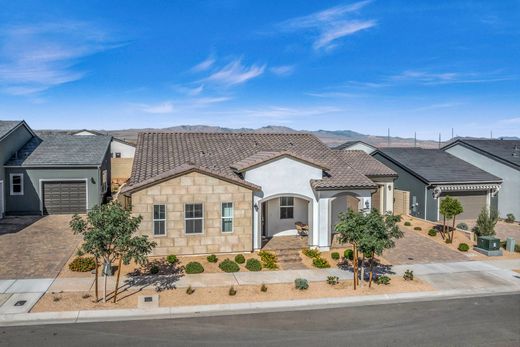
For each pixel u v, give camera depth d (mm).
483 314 14773
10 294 14922
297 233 24469
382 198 31047
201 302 15039
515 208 31641
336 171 23875
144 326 13031
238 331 12875
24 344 11547
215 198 20453
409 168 31969
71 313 13602
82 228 14023
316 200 22219
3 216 27281
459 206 24656
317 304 15344
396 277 18641
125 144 54562
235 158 24969
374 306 15336
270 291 16359
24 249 20141
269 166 21625
